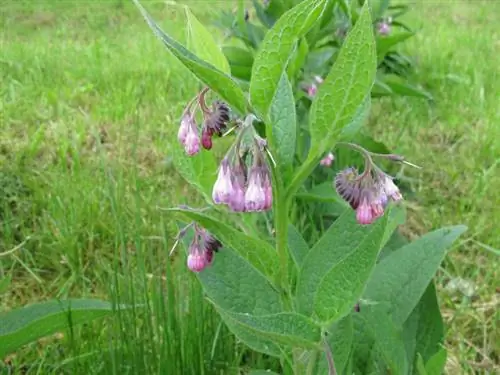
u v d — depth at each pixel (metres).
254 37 0.51
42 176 0.48
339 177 0.21
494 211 0.46
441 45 0.84
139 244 0.32
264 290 0.25
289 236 0.28
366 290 0.27
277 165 0.21
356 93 0.19
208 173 0.23
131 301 0.31
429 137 0.59
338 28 0.49
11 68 0.76
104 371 0.29
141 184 0.47
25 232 0.43
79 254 0.40
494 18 1.06
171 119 0.60
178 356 0.30
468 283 0.38
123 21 1.09
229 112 0.21
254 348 0.25
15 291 0.39
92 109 0.63
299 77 0.46
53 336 0.34
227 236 0.21
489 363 0.32
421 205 0.48
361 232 0.23
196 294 0.31
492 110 0.62
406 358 0.25
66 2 1.20
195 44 0.22
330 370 0.20
